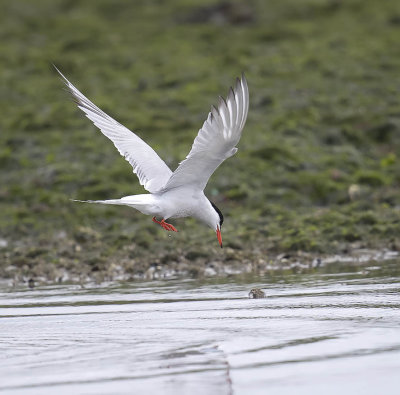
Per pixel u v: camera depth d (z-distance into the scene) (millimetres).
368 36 29609
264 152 19547
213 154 8938
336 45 28797
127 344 8359
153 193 9766
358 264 12672
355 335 8242
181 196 9688
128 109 23781
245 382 6988
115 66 28594
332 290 10586
